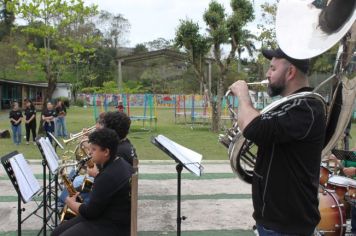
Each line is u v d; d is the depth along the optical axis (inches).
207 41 741.3
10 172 147.2
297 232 95.6
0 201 261.7
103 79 2378.2
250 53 1727.4
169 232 212.2
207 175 340.8
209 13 727.1
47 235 203.8
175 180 323.6
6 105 1601.9
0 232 211.2
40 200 259.9
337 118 113.2
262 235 99.0
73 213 172.1
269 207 97.2
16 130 548.7
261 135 92.4
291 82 99.4
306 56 93.4
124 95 1202.0
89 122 956.0
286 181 95.3
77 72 2039.9
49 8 689.0
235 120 120.7
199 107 1425.9
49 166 176.7
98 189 137.3
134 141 593.9
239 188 299.4
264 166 98.0
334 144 115.6
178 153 152.5
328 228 177.0
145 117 842.2
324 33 94.7
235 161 114.5
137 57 1413.6
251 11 738.2
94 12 735.1
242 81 102.7
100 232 137.6
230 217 236.2
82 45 815.7
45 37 714.2
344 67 111.6
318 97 95.5
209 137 660.7
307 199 96.1
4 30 2180.1
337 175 200.5
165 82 2100.1
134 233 127.2
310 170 95.8
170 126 888.3
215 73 1504.7
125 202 140.5
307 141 93.8
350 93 112.3
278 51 100.4
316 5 99.9
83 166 206.7
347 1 90.0
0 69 1523.1
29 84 1635.1
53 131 581.0
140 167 376.2
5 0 705.0
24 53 721.0
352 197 186.2
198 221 229.1
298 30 101.3
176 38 743.1
